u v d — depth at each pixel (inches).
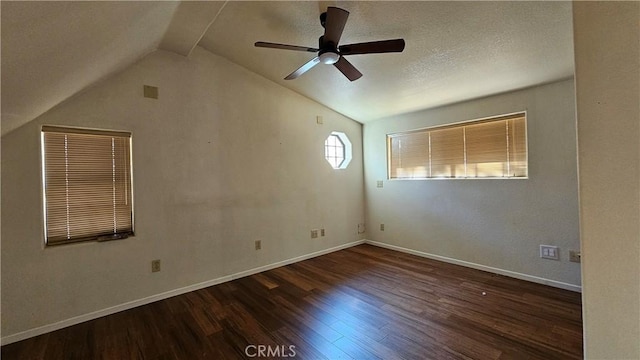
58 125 89.3
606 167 27.8
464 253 139.9
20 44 39.0
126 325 90.4
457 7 78.7
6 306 81.7
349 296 108.8
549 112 112.2
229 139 126.9
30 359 74.6
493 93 125.2
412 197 161.2
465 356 72.6
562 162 109.6
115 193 101.0
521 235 120.8
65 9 38.4
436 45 95.8
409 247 163.9
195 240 117.0
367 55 107.0
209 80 121.2
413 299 105.0
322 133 164.2
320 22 94.0
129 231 103.6
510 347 75.6
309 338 82.0
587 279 29.1
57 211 91.0
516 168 123.0
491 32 85.7
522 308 95.8
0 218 81.0
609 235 27.8
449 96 133.0
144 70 105.3
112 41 65.7
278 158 144.2
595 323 28.8
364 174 187.0
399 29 91.3
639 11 26.1
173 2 71.6
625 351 27.4
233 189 128.0
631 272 26.9
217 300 107.0
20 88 54.4
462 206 139.9
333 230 169.9
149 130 106.3
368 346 77.8
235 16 95.6
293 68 128.5
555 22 78.5
